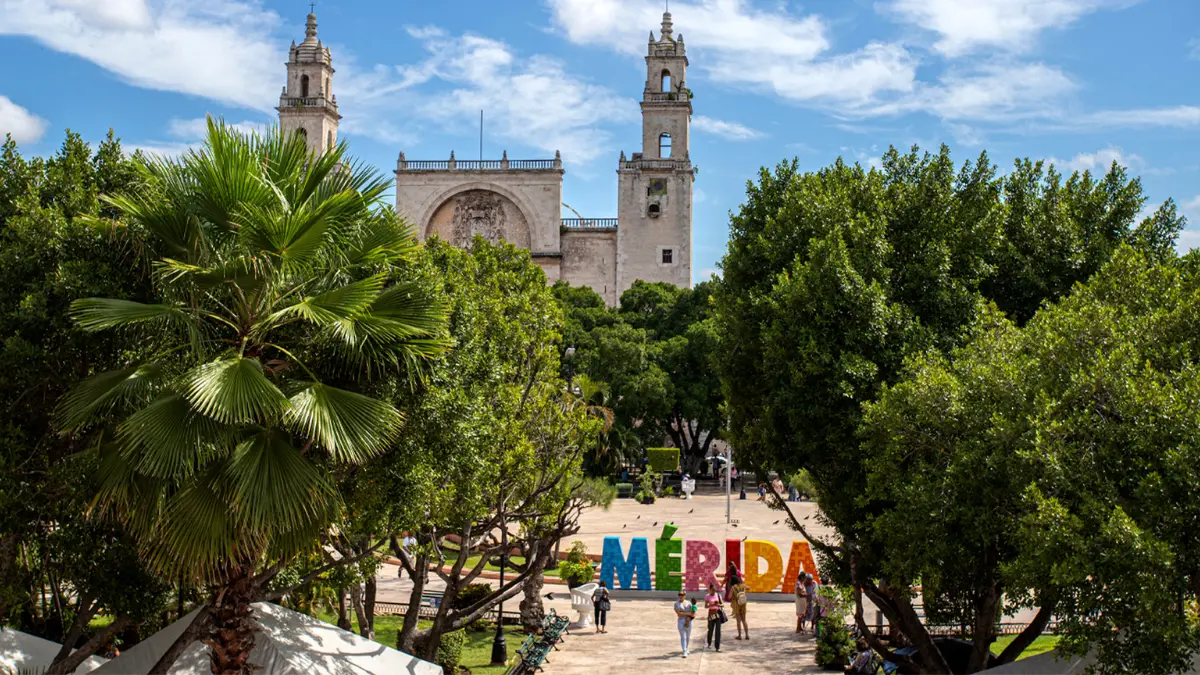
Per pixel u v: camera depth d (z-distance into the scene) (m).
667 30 127.81
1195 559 16.81
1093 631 17.47
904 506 20.80
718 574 44.97
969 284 25.55
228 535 16.12
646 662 31.58
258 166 18.02
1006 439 18.81
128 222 17.77
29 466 18.19
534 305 32.19
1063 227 26.42
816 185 26.41
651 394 87.81
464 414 20.73
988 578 22.67
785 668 30.53
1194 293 19.47
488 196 123.06
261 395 16.00
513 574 49.44
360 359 18.31
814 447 24.36
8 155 19.50
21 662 18.66
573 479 35.69
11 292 17.88
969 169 27.02
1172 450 16.78
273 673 19.14
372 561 22.53
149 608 19.64
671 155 126.25
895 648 29.30
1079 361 19.11
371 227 19.58
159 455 15.55
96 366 18.70
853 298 23.73
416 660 21.33
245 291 17.17
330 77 127.06
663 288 109.25
